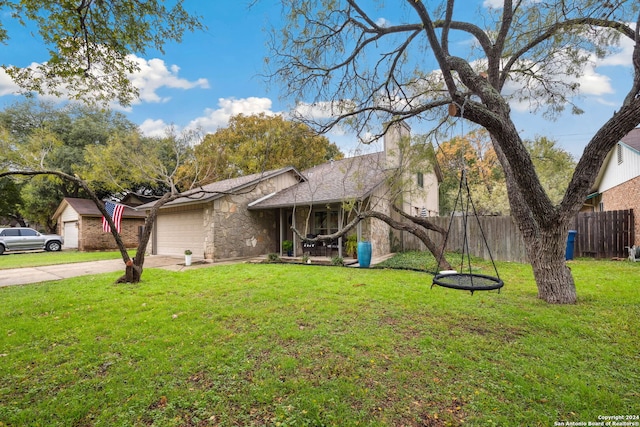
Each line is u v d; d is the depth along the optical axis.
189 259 9.92
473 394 2.43
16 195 20.36
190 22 5.14
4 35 4.77
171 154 14.01
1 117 18.69
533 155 6.97
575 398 2.36
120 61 5.36
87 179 10.53
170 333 3.72
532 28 5.22
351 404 2.33
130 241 18.89
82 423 2.17
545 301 4.81
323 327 3.84
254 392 2.49
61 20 4.37
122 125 22.56
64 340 3.56
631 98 4.19
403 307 4.60
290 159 16.56
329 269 8.24
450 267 7.91
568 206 4.49
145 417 2.22
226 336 3.60
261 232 12.40
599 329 3.65
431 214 15.55
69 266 9.76
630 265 7.96
